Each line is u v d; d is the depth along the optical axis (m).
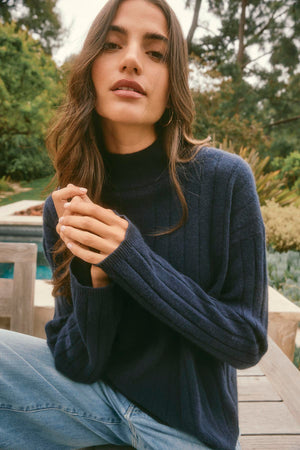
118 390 0.95
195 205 0.93
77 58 0.93
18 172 14.88
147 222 0.97
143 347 0.94
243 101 14.20
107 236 0.78
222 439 0.86
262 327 0.86
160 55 0.90
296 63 18.41
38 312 2.15
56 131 1.06
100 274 0.85
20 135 13.88
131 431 0.94
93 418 0.95
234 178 0.92
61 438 0.98
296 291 3.61
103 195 1.02
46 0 19.12
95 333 0.84
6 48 13.17
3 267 4.75
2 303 1.84
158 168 0.99
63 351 0.94
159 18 0.89
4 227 5.16
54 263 1.10
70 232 0.78
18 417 0.95
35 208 7.21
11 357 0.93
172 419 0.88
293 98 17.88
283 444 1.21
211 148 0.99
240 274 0.89
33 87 13.53
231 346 0.83
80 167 1.03
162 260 0.85
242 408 1.41
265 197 7.11
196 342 0.83
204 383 0.90
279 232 5.27
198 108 10.19
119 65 0.88
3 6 18.47
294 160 12.94
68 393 0.94
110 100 0.91
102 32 0.89
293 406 1.42
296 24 18.09
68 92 1.02
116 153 1.01
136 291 0.79
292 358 2.23
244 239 0.89
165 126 0.98
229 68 14.41
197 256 0.92
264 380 1.62
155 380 0.91
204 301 0.84
